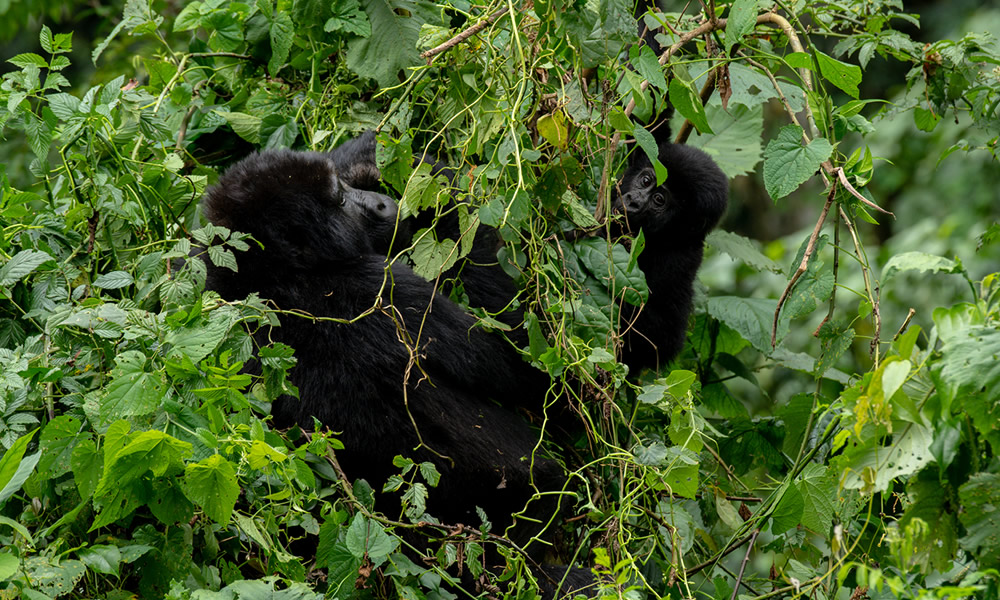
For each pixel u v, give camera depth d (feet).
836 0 27.45
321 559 17.89
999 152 24.22
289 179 22.84
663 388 20.33
